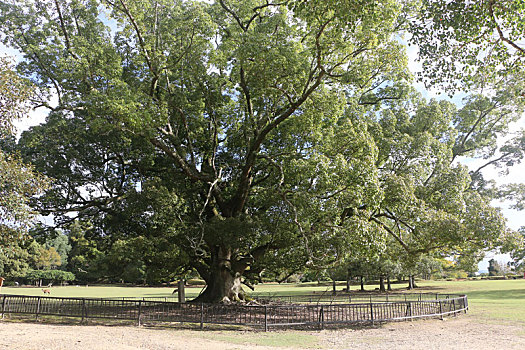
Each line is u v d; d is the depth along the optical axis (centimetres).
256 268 2119
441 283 5547
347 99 2206
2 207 1059
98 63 1745
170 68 1881
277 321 1542
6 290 4612
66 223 2202
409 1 1616
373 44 1459
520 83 1325
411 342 1134
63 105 1866
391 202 1678
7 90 1089
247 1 2044
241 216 1825
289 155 1909
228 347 1020
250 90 2053
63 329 1299
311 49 1538
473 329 1395
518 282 5103
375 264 4031
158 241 1783
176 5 2002
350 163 1547
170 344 1047
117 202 1989
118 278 2120
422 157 2019
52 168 1923
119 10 1705
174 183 2111
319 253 1700
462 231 1655
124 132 1877
